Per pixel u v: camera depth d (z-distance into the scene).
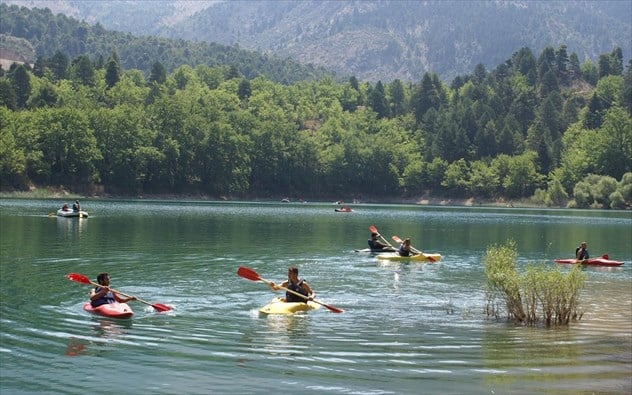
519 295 20.78
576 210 136.88
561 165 171.75
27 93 169.25
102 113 139.12
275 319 20.42
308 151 170.62
